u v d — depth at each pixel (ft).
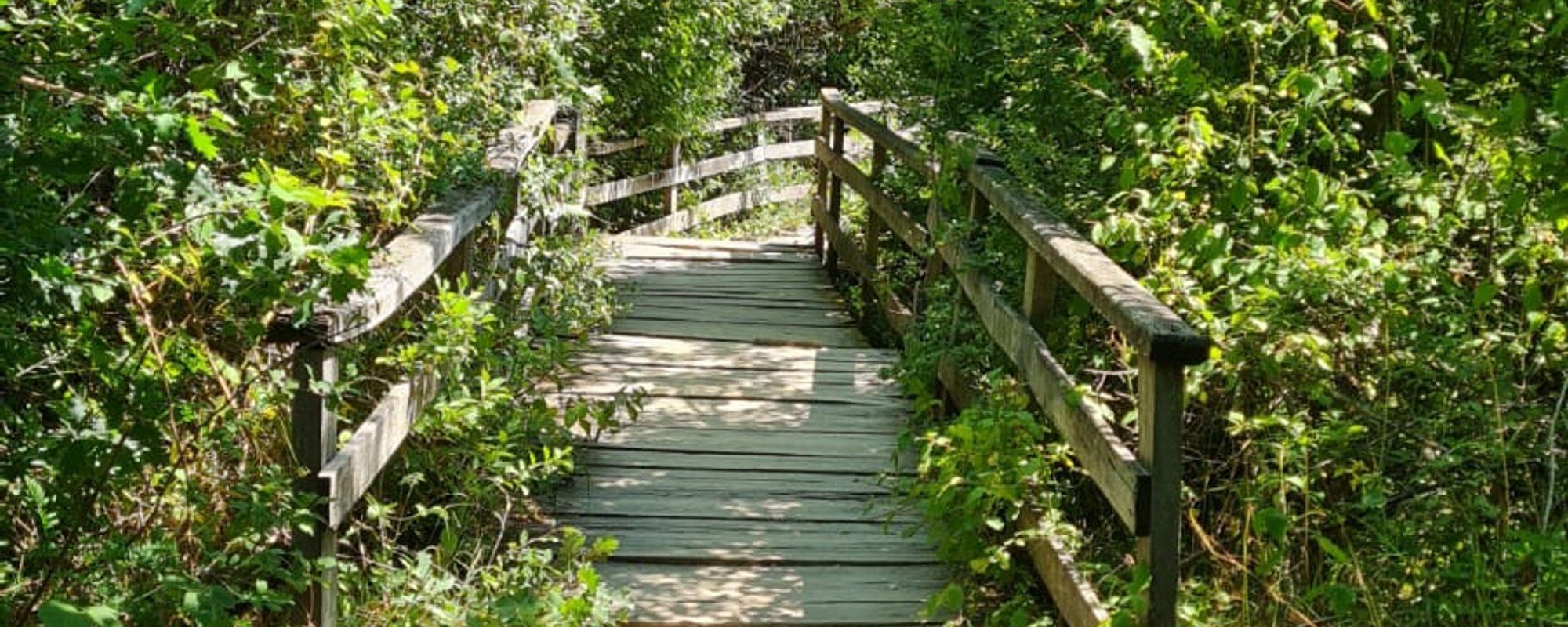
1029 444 12.62
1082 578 11.44
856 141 30.78
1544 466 11.73
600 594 11.77
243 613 9.75
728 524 15.33
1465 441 11.42
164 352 9.04
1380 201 14.10
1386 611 11.19
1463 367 11.68
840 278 27.61
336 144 11.59
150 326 8.72
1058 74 15.66
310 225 10.20
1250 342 11.82
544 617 11.10
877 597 13.75
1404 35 13.02
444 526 13.58
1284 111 12.72
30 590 8.83
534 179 18.85
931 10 18.48
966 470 13.05
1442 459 11.29
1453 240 13.34
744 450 17.58
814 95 48.75
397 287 10.84
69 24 8.61
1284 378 12.24
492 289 16.25
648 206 37.55
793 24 48.57
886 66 22.54
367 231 12.23
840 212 29.78
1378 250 11.58
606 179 34.35
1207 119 13.71
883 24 20.74
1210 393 13.14
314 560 9.56
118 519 9.65
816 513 15.71
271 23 11.62
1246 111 13.37
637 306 25.12
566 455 15.42
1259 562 11.62
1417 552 11.35
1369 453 11.98
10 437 8.94
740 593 13.74
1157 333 9.39
